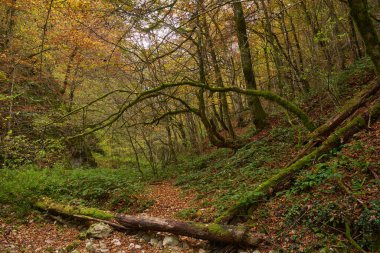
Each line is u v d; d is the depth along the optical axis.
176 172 16.78
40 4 13.92
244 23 14.98
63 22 14.49
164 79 14.34
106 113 16.73
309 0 15.79
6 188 9.76
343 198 5.86
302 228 5.85
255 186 8.63
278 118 16.64
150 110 16.84
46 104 16.89
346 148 7.70
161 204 10.12
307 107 15.02
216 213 7.68
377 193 5.61
